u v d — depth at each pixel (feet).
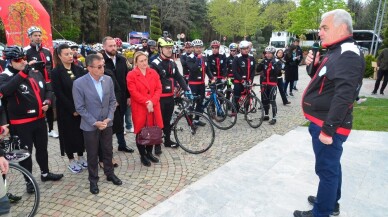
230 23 132.46
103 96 11.84
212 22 144.97
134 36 107.96
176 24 142.20
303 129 19.77
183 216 9.65
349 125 7.92
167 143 16.85
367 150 15.08
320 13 86.38
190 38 163.22
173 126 16.48
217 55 24.36
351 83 7.13
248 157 14.48
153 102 13.96
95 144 11.81
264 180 12.03
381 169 12.85
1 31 65.51
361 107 25.99
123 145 16.25
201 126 17.24
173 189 12.11
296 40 30.58
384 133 18.16
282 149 15.53
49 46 25.63
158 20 117.39
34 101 11.53
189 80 20.56
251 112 21.03
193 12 153.58
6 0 22.99
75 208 10.78
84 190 12.08
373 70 47.80
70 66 13.23
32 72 11.87
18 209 10.67
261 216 9.53
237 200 10.50
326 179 8.20
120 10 125.80
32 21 24.09
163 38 16.20
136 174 13.51
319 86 8.03
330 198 8.27
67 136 13.43
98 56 11.49
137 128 14.29
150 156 14.88
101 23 117.91
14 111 11.18
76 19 104.63
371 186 11.35
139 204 10.98
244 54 21.50
